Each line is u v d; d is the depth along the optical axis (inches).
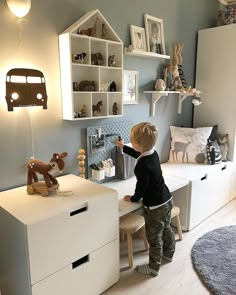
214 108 122.1
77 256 58.4
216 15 131.0
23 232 49.3
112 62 81.4
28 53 65.8
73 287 58.9
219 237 90.7
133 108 96.6
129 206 71.1
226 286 68.0
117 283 70.2
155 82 103.5
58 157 62.5
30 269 50.5
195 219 98.0
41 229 50.6
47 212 53.0
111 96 86.4
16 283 56.5
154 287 68.9
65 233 55.0
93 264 62.5
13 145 66.7
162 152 114.0
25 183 70.7
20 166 69.0
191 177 94.9
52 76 71.5
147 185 69.7
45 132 72.4
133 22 90.1
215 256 80.4
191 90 109.4
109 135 88.4
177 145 114.2
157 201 70.5
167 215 73.4
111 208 64.1
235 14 119.1
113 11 83.0
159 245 72.5
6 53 62.0
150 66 100.3
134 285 69.6
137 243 89.7
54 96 72.7
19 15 60.7
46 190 61.3
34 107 68.9
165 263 78.2
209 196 103.9
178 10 108.0
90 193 63.1
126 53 88.2
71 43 72.6
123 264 78.1
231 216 107.0
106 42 76.5
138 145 71.1
